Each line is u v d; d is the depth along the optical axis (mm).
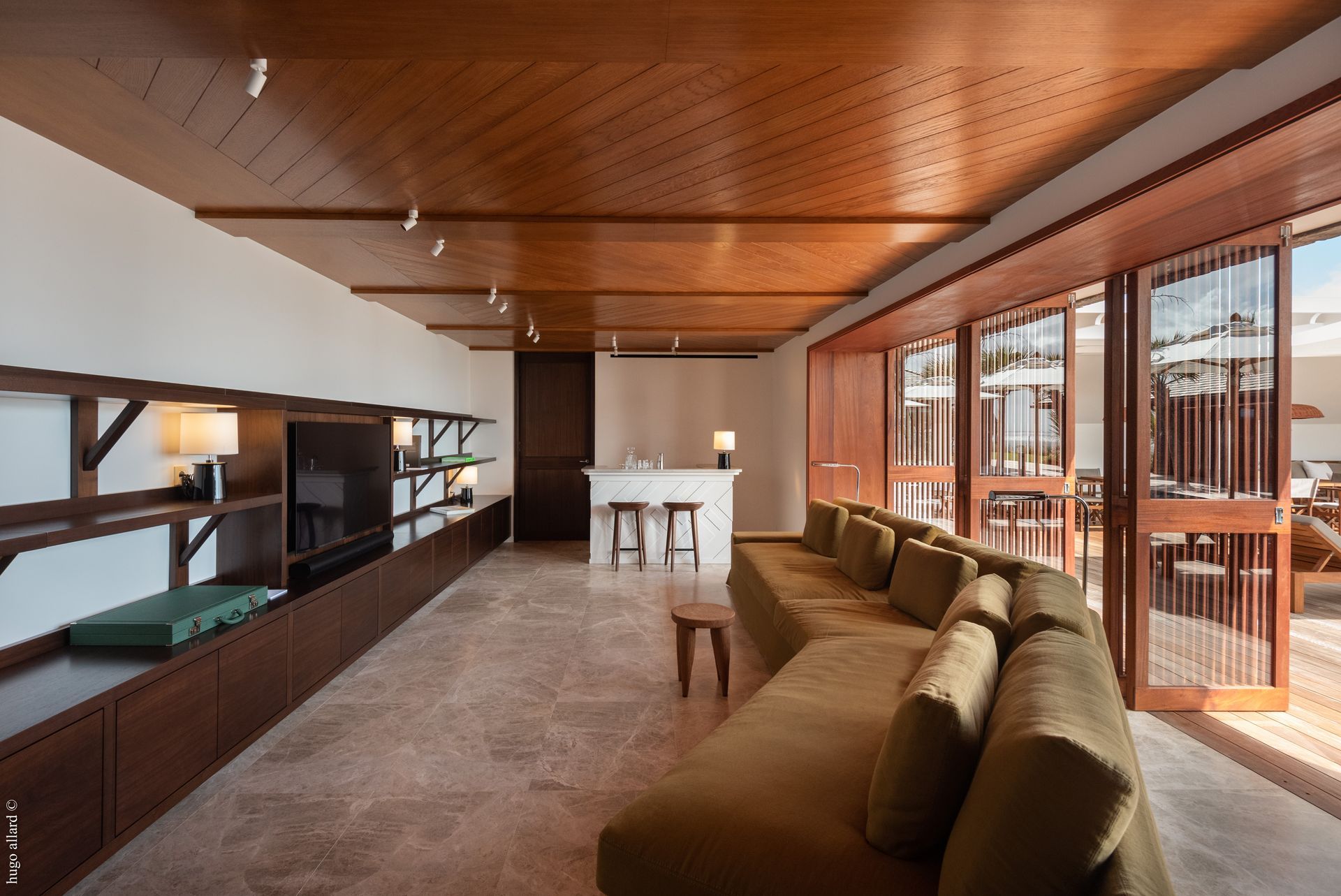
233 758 2695
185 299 3111
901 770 1388
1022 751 1132
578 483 8758
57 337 2438
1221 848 2182
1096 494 8961
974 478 5113
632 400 8711
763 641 4066
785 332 6816
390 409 4766
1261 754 2852
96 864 1955
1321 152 1982
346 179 2764
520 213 3193
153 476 2945
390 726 3082
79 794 1895
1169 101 2145
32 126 2287
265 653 2891
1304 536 5102
